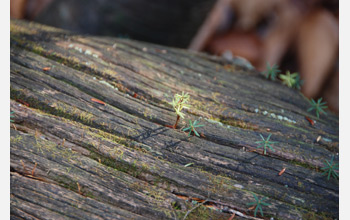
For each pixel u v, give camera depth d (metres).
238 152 0.42
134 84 0.46
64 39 0.49
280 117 0.46
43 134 0.41
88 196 0.39
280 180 0.41
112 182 0.39
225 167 0.41
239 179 0.41
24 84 0.43
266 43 0.56
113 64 0.47
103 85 0.45
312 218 0.40
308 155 0.43
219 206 0.40
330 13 0.56
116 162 0.40
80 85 0.44
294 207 0.40
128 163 0.40
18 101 0.42
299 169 0.42
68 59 0.46
